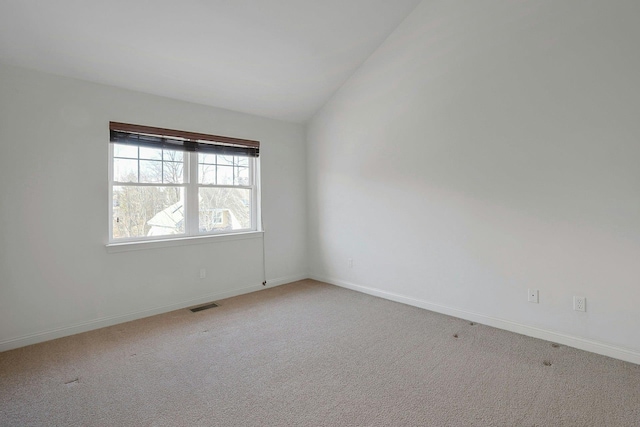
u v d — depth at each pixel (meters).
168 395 2.00
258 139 4.30
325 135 4.53
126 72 3.06
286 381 2.14
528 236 2.76
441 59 3.28
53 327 2.85
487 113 2.97
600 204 2.41
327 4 3.08
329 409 1.85
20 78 2.68
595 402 1.87
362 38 3.62
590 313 2.48
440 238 3.36
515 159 2.81
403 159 3.64
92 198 3.03
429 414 1.79
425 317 3.27
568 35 2.50
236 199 4.21
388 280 3.87
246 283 4.20
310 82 4.01
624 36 2.28
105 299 3.12
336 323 3.14
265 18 3.00
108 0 2.44
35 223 2.76
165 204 3.60
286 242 4.63
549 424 1.69
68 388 2.07
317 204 4.71
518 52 2.76
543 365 2.29
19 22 2.39
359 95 4.07
